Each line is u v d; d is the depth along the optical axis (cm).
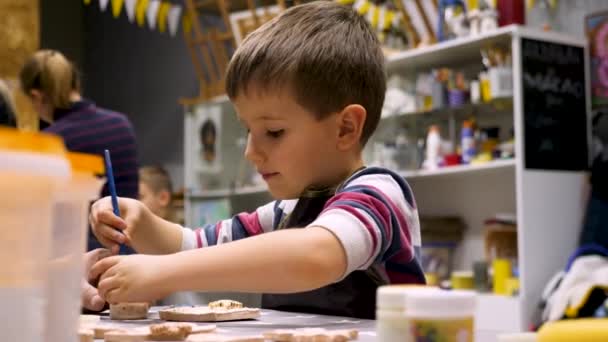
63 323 55
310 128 111
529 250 274
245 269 82
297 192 114
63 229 56
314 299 114
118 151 241
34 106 250
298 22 114
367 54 118
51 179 49
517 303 271
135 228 122
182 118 507
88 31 587
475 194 329
